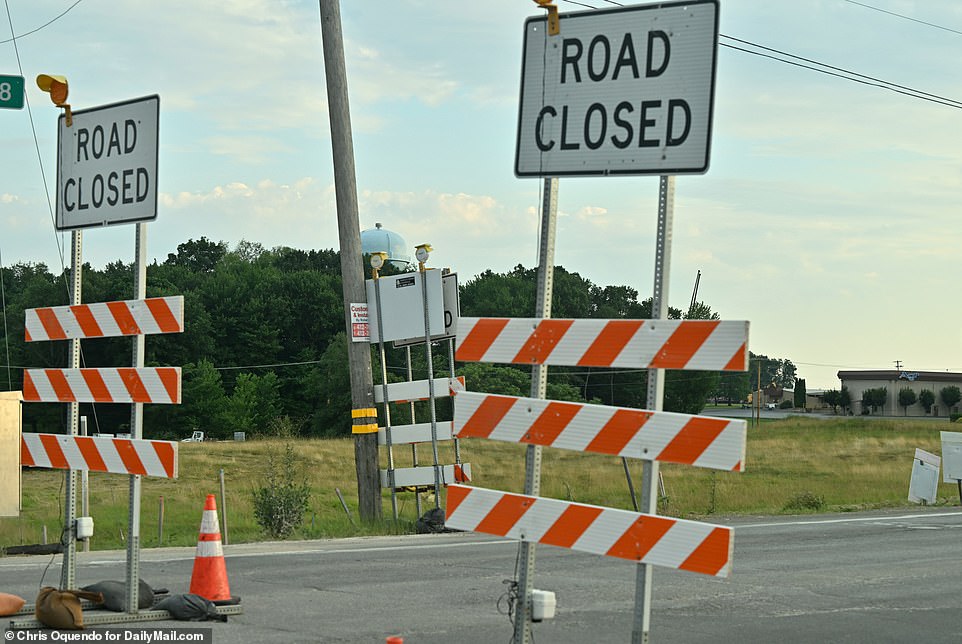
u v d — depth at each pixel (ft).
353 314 92.48
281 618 41.88
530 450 29.17
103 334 40.32
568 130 28.81
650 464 26.66
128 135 40.14
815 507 113.39
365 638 38.22
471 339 30.09
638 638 26.81
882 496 133.08
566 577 55.31
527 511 28.99
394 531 85.51
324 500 134.51
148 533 90.58
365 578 53.72
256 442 282.36
